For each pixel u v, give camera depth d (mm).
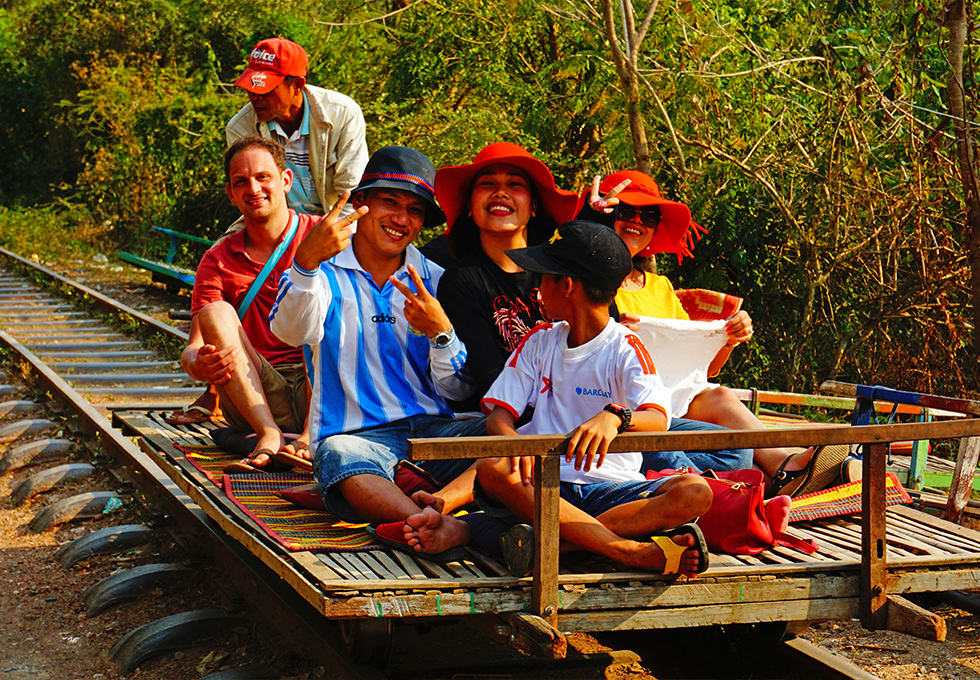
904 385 8359
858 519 3725
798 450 3986
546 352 3393
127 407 5465
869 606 3078
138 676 3701
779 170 8609
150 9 23406
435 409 3902
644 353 3242
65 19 24891
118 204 20203
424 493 3299
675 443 2861
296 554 3041
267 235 4539
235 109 17078
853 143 8086
